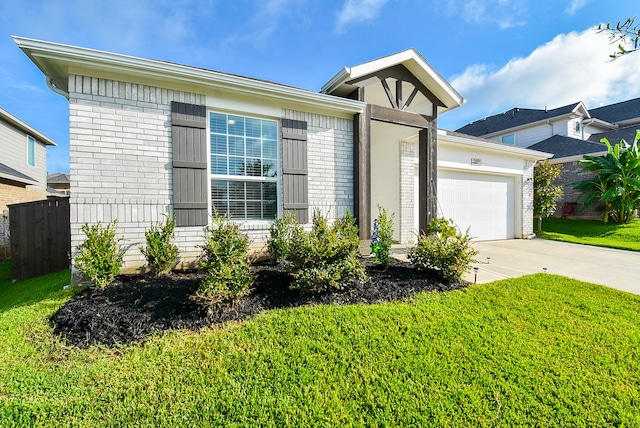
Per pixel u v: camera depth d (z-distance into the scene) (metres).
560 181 14.98
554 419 2.19
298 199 5.99
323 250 4.18
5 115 12.48
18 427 2.03
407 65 6.81
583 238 10.84
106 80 4.59
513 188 11.46
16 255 6.68
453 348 3.01
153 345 2.95
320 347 2.95
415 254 5.42
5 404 2.18
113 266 4.28
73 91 4.41
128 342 3.01
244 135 5.71
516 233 11.53
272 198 5.97
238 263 3.78
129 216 4.74
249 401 2.28
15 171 12.53
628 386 2.52
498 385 2.52
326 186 6.34
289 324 3.34
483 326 3.48
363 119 6.42
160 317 3.41
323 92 6.66
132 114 4.74
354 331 3.25
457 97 7.17
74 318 3.39
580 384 2.54
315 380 2.52
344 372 2.63
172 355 2.79
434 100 7.27
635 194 11.80
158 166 4.92
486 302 4.18
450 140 9.27
